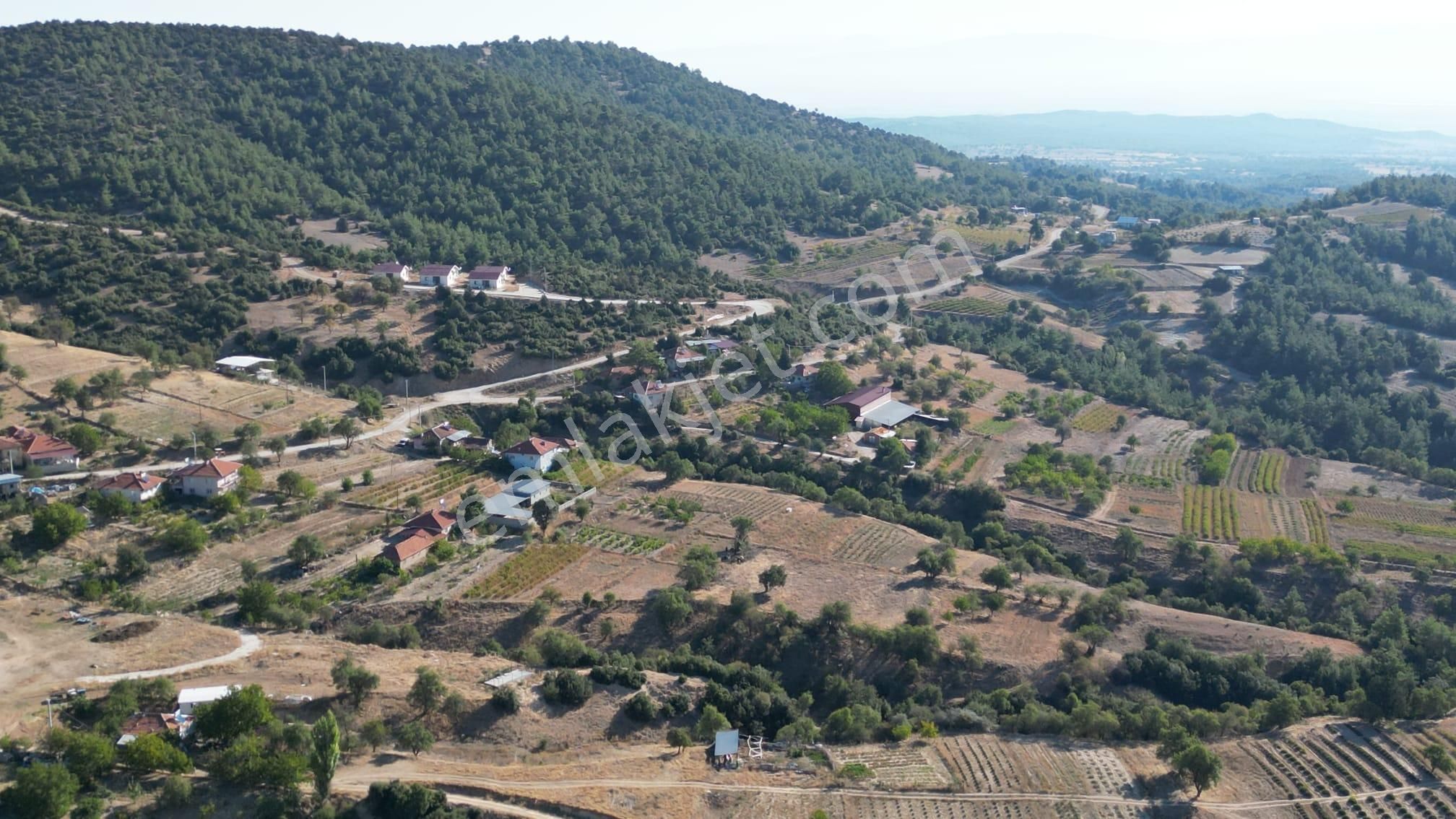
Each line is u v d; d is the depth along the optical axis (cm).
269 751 8588
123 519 13750
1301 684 12862
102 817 7788
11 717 8888
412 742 9300
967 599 13888
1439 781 10125
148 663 10256
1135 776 10275
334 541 14138
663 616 12781
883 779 9956
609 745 10050
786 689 12375
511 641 12444
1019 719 11438
